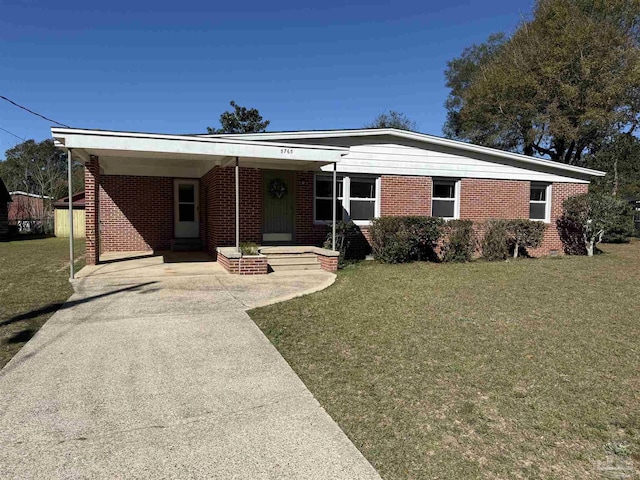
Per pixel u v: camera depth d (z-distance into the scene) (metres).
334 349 4.84
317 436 3.09
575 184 15.34
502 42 31.66
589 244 14.88
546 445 3.02
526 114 25.16
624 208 15.30
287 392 3.79
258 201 11.67
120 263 11.05
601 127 23.78
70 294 7.25
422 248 12.91
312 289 7.94
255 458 2.82
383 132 12.70
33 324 5.54
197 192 14.92
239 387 3.88
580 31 22.27
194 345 4.91
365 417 3.37
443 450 2.94
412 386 3.92
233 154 9.17
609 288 8.39
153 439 3.02
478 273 10.16
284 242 12.09
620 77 22.06
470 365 4.41
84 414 3.35
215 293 7.48
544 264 11.99
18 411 3.37
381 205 12.96
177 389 3.81
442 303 7.00
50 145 44.78
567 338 5.31
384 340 5.14
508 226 13.59
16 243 20.11
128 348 4.77
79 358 4.45
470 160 13.88
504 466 2.77
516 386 3.95
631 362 4.55
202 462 2.77
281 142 11.42
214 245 11.80
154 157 10.46
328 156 9.95
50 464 2.71
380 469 2.73
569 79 23.42
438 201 13.77
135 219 14.42
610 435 3.16
